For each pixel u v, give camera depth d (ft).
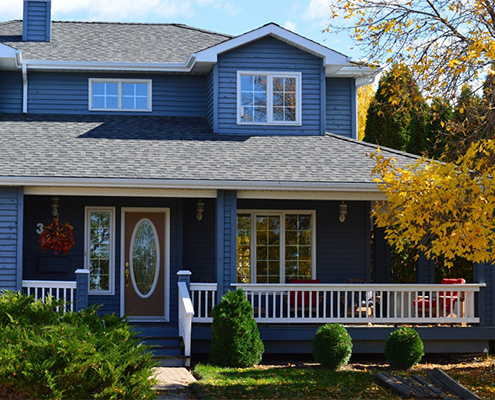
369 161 51.21
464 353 52.16
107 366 26.11
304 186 46.98
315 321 47.44
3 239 45.93
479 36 44.01
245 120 56.90
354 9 46.73
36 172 45.37
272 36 57.26
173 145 52.65
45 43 62.69
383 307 54.60
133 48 63.21
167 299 54.44
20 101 58.80
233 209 47.85
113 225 54.65
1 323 28.02
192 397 35.17
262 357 49.57
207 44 65.92
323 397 35.81
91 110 59.21
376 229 60.34
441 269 69.00
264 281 56.85
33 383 25.48
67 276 53.83
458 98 47.52
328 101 61.72
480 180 39.37
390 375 39.93
